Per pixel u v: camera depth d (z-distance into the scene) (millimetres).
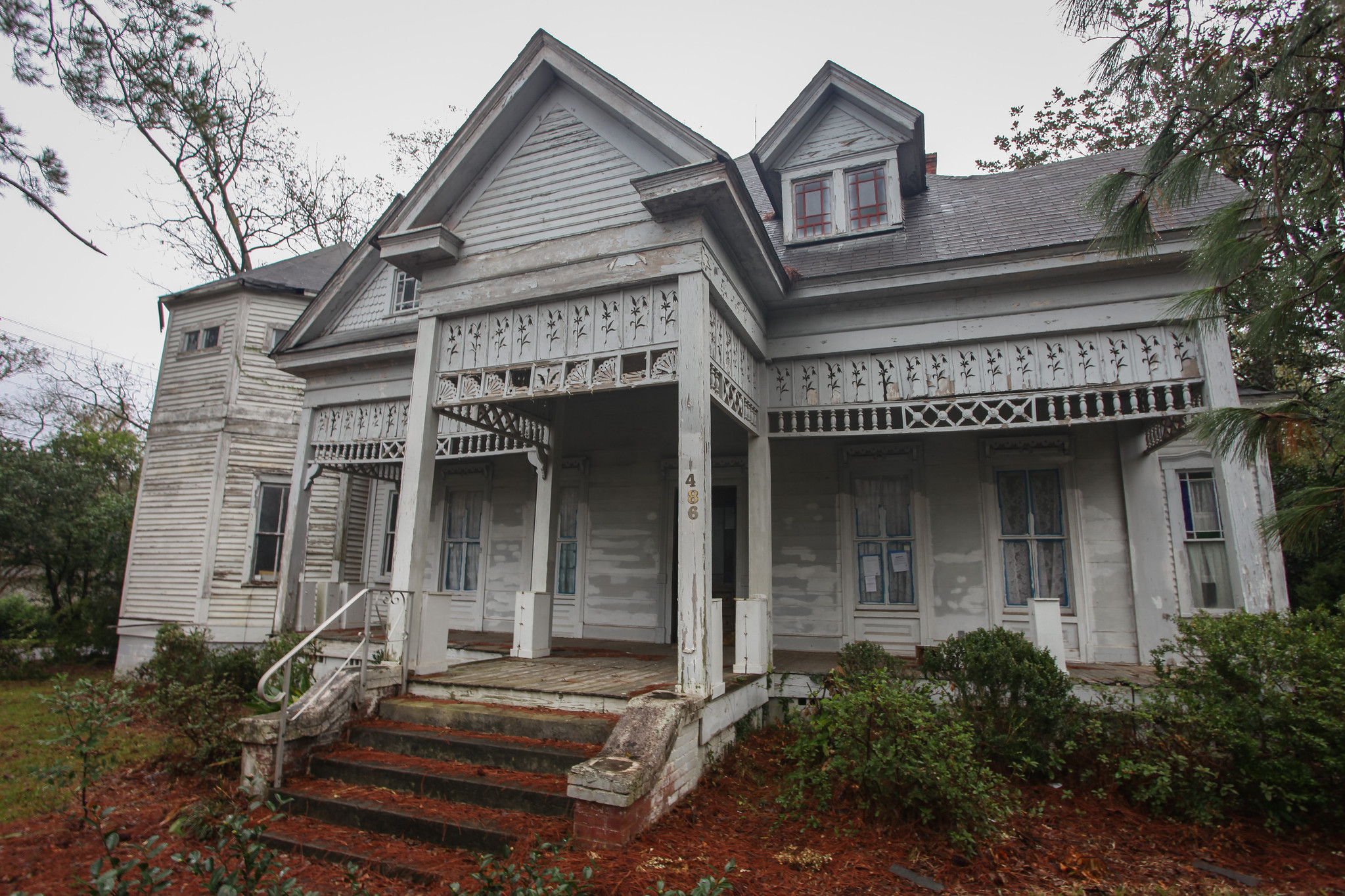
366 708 6254
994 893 4070
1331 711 4969
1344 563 10258
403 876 4188
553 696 6051
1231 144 3732
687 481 5891
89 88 6312
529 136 7379
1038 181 10000
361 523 13711
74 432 23812
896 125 9562
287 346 12055
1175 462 9352
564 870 3928
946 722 5371
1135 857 4594
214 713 6398
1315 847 4750
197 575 12812
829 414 8484
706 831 4750
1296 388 10602
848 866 4316
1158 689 5691
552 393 6727
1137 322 7207
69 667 14406
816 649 9391
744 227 6664
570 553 11375
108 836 3180
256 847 3316
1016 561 8922
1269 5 3588
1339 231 3570
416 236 7242
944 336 7816
